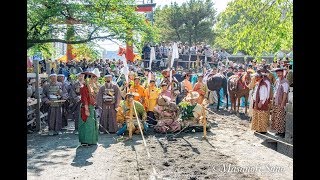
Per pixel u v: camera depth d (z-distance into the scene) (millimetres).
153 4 21703
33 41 13180
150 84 12664
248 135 11320
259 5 11914
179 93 15117
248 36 12023
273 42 11906
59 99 11547
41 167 7520
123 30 13773
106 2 13500
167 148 9422
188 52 29906
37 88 12109
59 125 11453
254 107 11148
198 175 6980
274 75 13992
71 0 13047
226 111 17203
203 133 11297
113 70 22031
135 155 8633
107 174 7039
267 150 9242
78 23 13750
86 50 15258
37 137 10961
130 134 10672
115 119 11703
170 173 7102
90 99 9648
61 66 21656
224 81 17578
